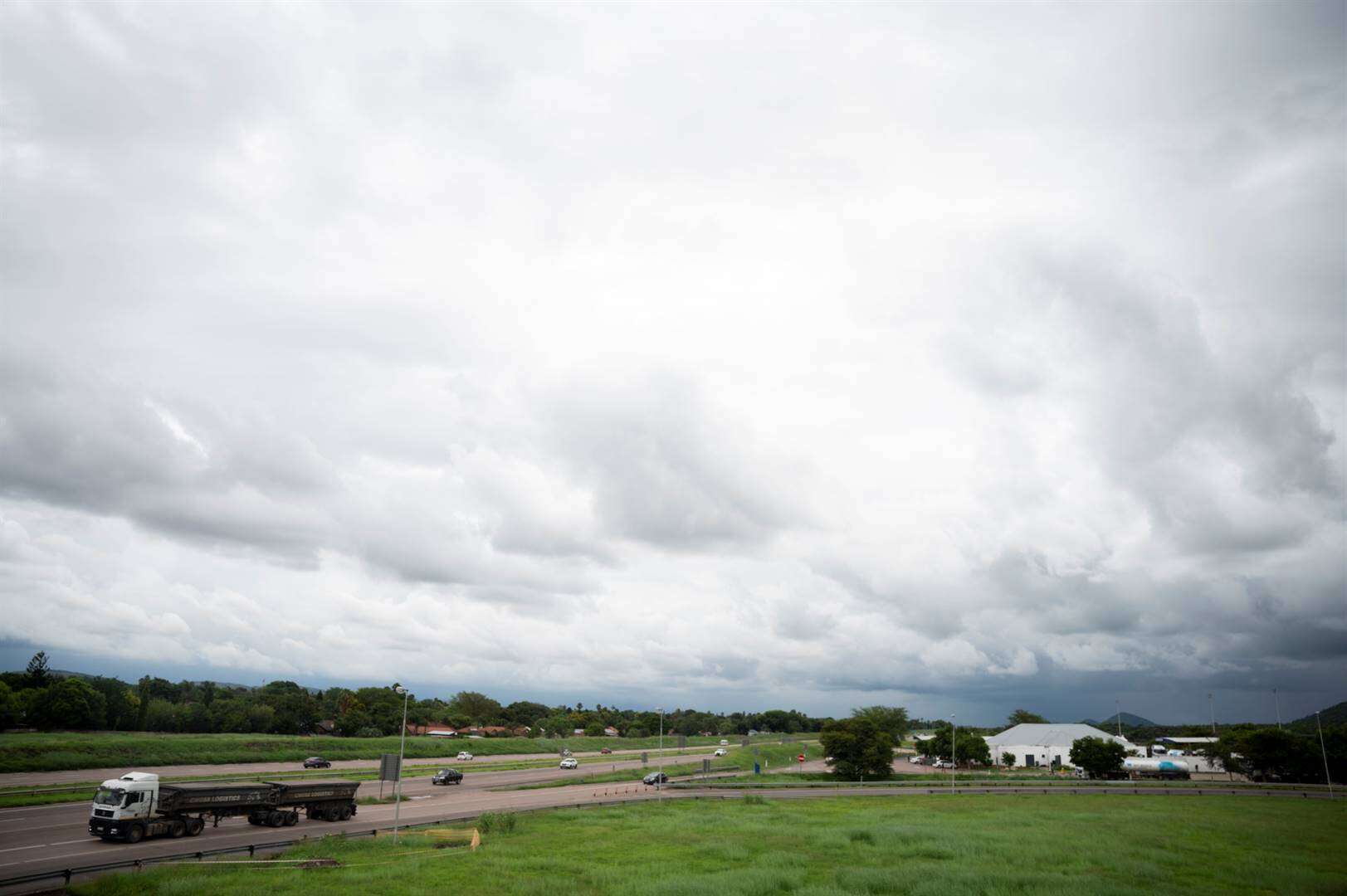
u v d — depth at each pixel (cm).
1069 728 17212
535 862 4106
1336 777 11369
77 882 3444
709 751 19075
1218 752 13125
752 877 3734
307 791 5781
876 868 4131
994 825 6031
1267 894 3578
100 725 13288
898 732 12419
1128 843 5091
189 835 4975
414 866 3878
